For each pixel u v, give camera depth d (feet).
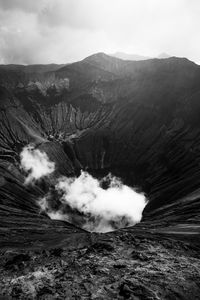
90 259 102.22
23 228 234.79
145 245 118.32
